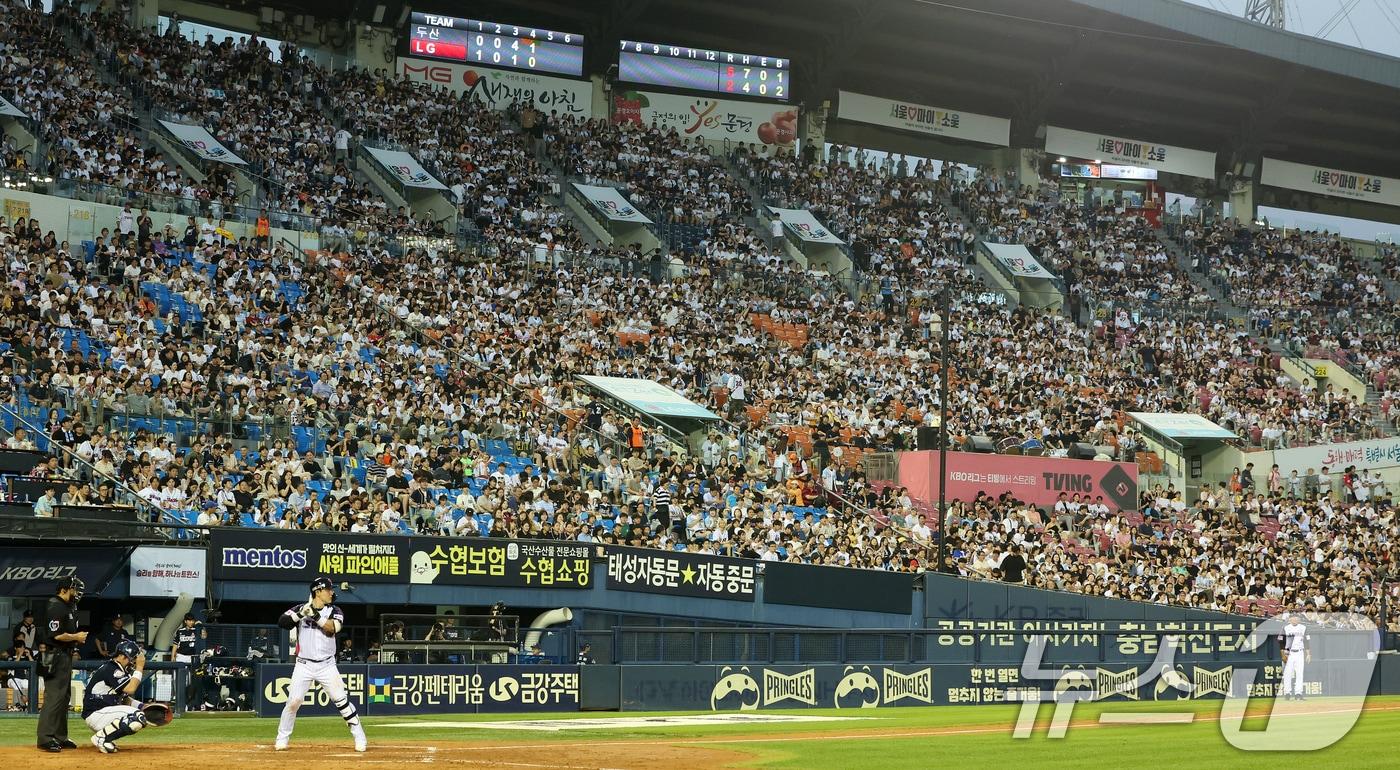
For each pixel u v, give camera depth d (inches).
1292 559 1615.4
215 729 738.8
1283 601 1518.2
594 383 1496.1
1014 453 1664.6
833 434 1595.7
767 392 1667.1
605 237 2009.1
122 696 585.9
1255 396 2037.4
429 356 1433.3
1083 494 1624.0
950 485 1545.3
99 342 1248.8
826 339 1850.4
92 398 1120.2
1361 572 1609.3
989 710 989.8
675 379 1581.0
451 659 925.2
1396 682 1242.6
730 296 1887.3
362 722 807.7
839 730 786.8
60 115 1610.5
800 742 701.9
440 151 1980.8
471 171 1975.9
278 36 2143.2
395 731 737.0
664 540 1238.3
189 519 1051.3
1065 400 1855.3
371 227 1708.9
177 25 1994.3
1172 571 1491.1
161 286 1380.4
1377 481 1841.8
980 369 1883.6
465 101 2119.8
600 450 1371.8
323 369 1321.4
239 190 1711.4
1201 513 1680.6
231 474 1120.8
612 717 883.4
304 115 1897.1
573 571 1141.7
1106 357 2049.7
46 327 1214.9
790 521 1354.6
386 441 1240.2
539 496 1248.8
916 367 1829.5
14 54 1668.3
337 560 1047.6
